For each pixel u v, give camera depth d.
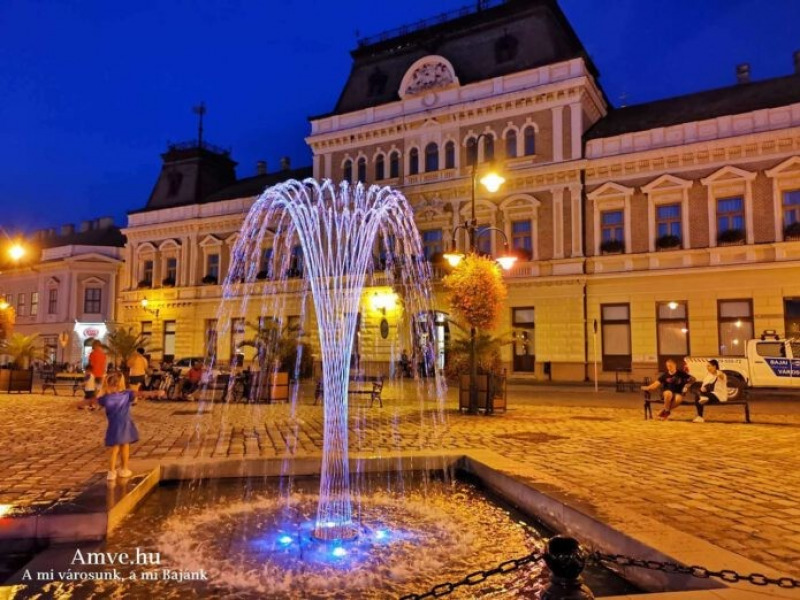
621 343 31.06
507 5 35.94
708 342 28.91
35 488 7.82
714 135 29.55
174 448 11.32
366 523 7.20
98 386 19.56
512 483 7.98
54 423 15.16
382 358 35.34
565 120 32.97
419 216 36.59
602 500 6.77
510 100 34.12
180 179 48.97
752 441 12.03
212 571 5.66
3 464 9.51
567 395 24.83
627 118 33.81
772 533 5.85
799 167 27.56
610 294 31.25
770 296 27.84
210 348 44.41
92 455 10.36
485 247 34.66
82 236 58.97
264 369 23.22
